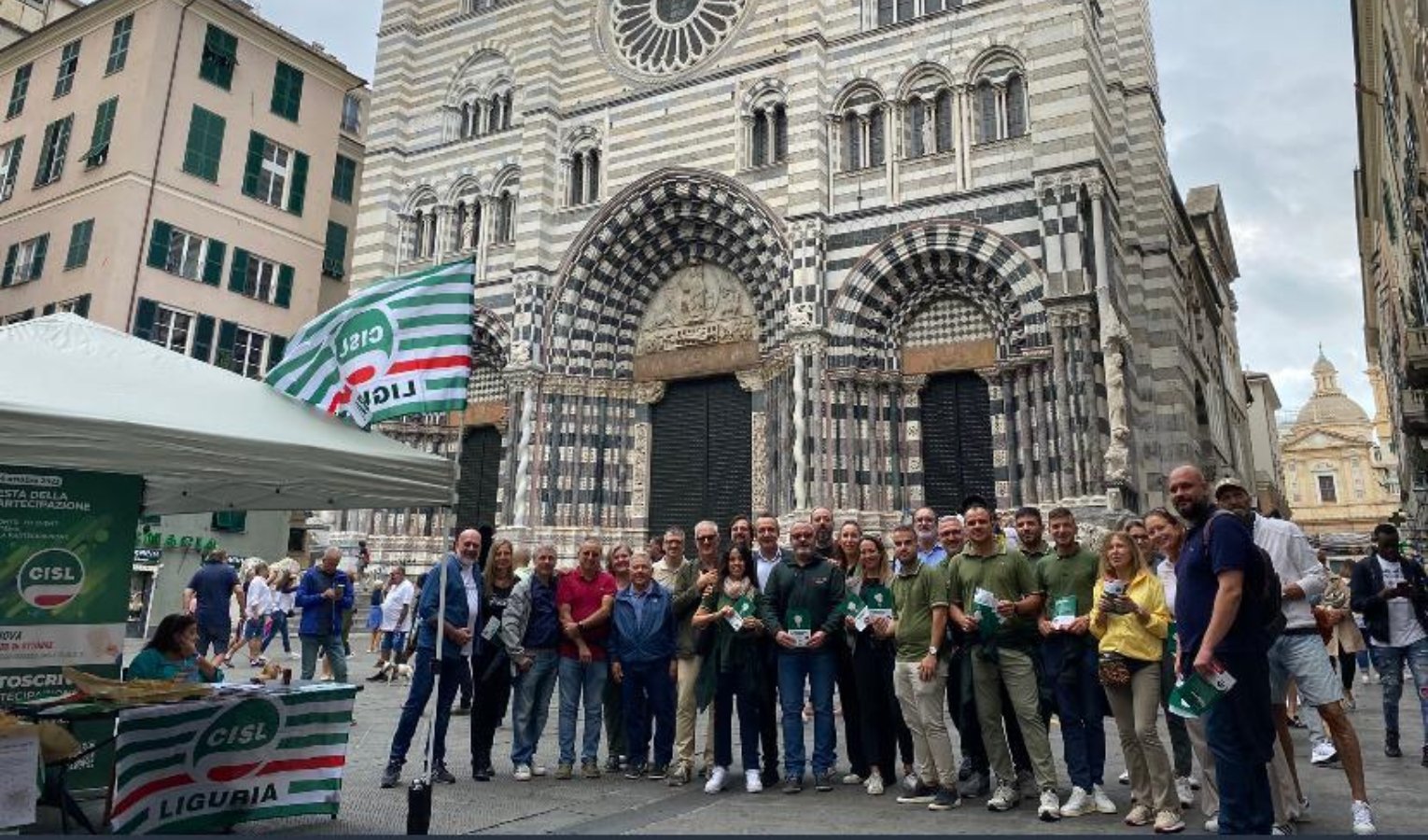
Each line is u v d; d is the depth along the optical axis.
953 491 26.89
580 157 34.41
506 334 33.50
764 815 9.91
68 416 8.55
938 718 10.36
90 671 9.98
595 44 34.97
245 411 10.05
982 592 10.30
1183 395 29.88
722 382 31.64
